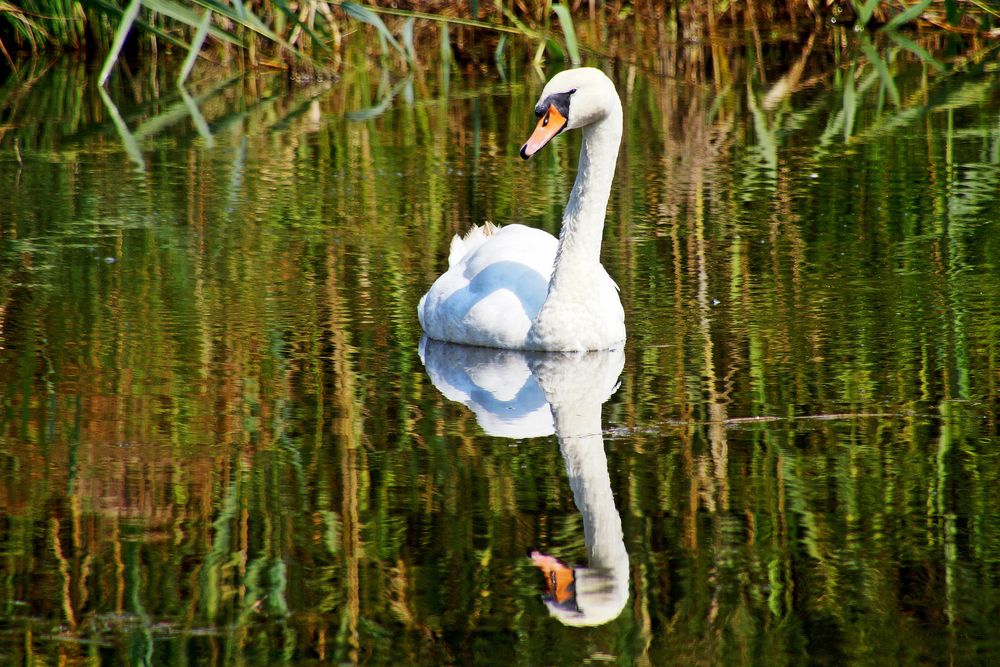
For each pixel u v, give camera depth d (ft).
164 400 34.27
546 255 42.06
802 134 67.67
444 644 22.63
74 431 31.94
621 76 84.28
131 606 23.94
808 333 39.42
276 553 25.73
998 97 74.84
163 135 69.97
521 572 24.95
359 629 23.09
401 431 32.14
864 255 47.50
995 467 29.17
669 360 37.68
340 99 79.56
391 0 91.09
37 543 26.11
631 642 22.56
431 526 26.76
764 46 92.12
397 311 42.83
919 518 26.81
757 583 24.39
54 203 55.83
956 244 48.49
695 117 72.49
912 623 23.00
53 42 93.25
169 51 94.17
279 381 35.96
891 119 70.44
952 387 34.42
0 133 70.54
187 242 50.19
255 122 73.36
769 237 50.06
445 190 58.23
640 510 27.43
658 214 53.57
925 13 93.76
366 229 52.16
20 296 43.39
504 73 86.48
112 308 42.22
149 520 27.09
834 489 28.27
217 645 22.63
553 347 38.83
